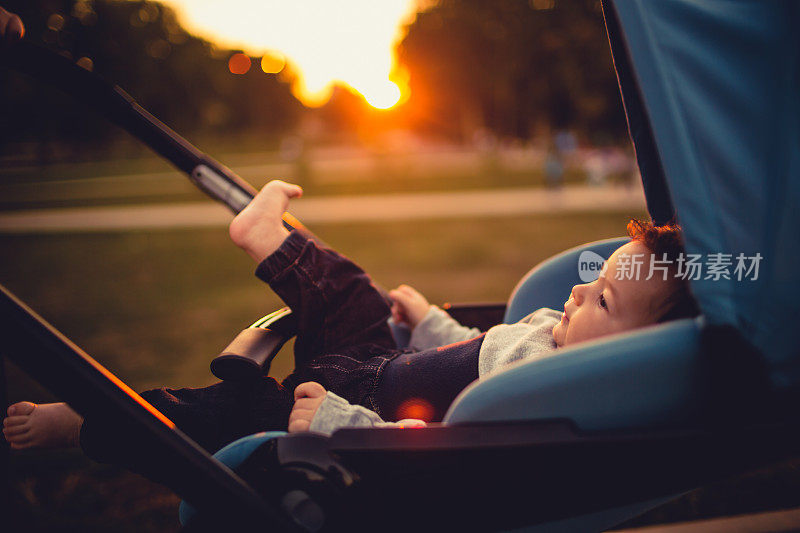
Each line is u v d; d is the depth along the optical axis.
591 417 0.81
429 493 0.86
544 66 30.95
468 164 27.88
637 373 0.79
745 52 0.83
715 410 0.81
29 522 1.82
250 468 0.90
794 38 0.81
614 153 19.20
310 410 1.03
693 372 0.79
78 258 7.13
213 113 50.69
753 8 0.84
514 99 35.28
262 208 1.27
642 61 0.81
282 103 64.75
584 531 1.01
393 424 1.02
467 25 41.16
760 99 0.82
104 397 0.81
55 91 23.62
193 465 0.83
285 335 1.23
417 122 57.75
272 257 1.24
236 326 4.09
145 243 8.14
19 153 29.39
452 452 0.83
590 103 26.22
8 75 20.95
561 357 0.81
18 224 10.27
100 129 34.16
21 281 5.88
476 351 1.23
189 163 1.36
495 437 0.82
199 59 46.53
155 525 1.86
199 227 9.62
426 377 1.22
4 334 0.78
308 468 0.86
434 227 8.77
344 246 7.21
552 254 6.39
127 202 14.41
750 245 0.80
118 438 0.83
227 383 1.18
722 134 0.82
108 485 2.10
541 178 19.73
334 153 41.31
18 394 2.89
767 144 0.82
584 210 10.55
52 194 17.05
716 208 0.80
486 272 5.54
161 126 1.34
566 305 1.14
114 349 3.66
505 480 0.85
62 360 0.80
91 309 4.71
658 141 0.80
